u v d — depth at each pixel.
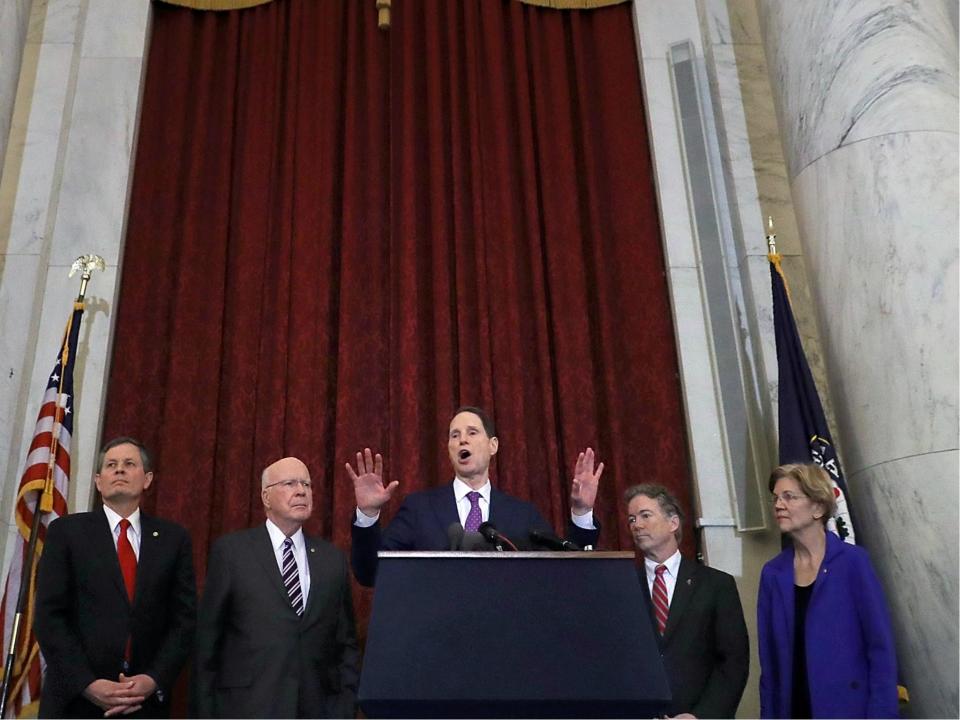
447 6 6.18
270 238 5.57
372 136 5.83
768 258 5.12
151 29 6.08
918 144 4.57
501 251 5.60
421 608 2.07
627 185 5.80
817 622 3.51
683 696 3.54
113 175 5.58
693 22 6.16
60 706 3.36
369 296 5.50
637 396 5.37
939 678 3.88
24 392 5.04
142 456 3.93
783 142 5.33
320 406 5.20
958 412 4.11
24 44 5.53
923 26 4.85
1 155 5.13
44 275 5.30
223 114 5.86
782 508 3.72
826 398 5.04
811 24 5.12
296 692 3.38
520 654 2.01
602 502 5.18
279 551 3.67
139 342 5.30
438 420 5.21
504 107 5.94
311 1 6.14
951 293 4.29
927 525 4.03
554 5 6.21
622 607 2.10
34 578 4.27
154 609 3.66
